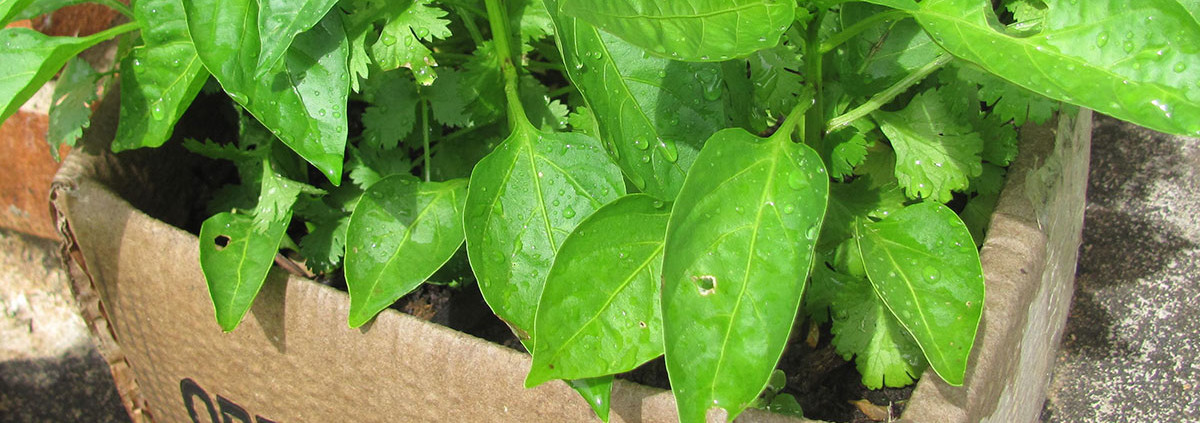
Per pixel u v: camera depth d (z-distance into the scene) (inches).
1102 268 30.5
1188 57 15.5
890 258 19.3
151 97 21.7
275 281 22.0
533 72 27.9
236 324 21.2
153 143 21.8
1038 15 22.0
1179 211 30.9
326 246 23.9
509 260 19.5
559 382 19.9
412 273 20.7
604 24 15.1
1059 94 15.8
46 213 33.5
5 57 21.2
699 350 16.6
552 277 17.9
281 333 22.4
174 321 24.0
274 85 19.8
